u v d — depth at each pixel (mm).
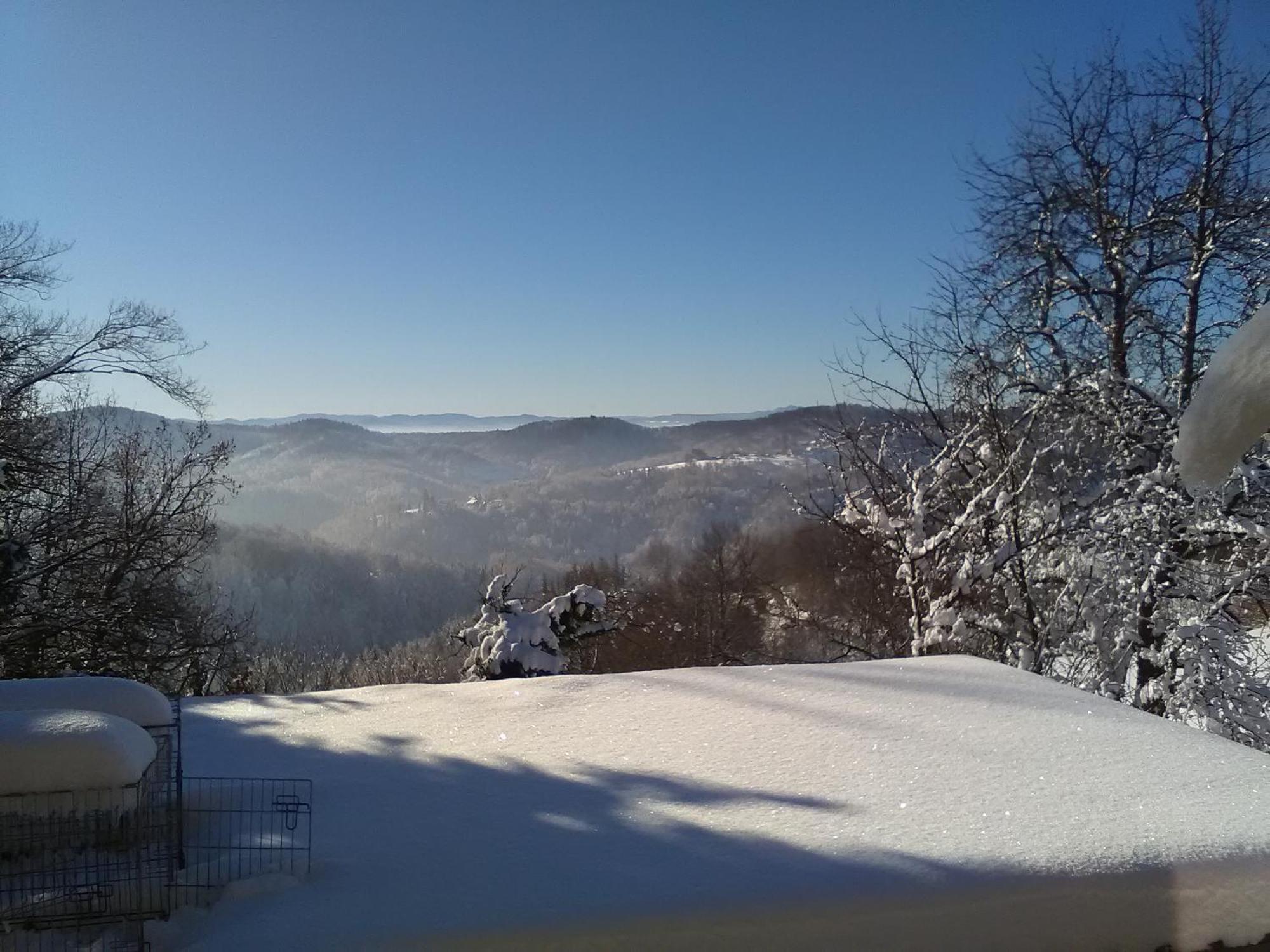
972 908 2479
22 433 13750
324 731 4461
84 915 2631
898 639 10992
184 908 2652
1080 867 2596
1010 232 10883
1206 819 2930
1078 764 3510
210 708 5020
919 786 3289
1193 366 9602
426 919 2438
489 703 4824
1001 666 5281
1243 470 7723
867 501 9000
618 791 3369
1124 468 8852
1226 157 9898
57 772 2785
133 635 14289
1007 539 8445
